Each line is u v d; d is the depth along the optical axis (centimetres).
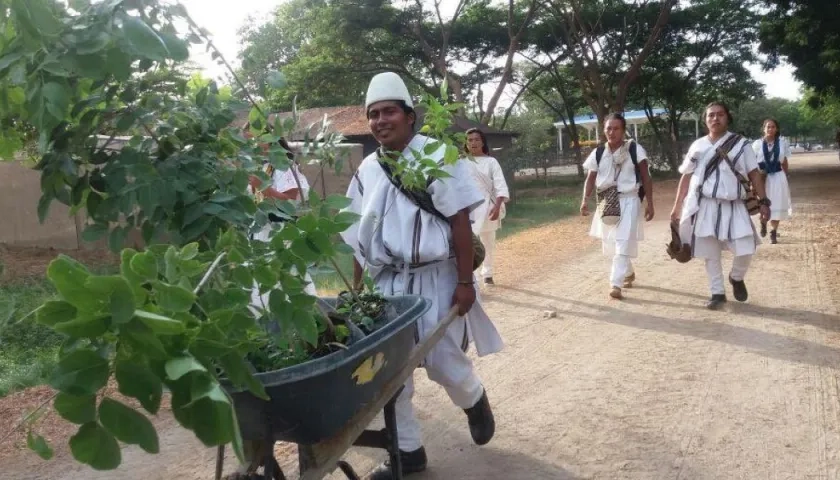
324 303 320
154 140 258
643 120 5250
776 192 1108
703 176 711
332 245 234
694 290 809
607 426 453
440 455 425
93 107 245
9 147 255
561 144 5428
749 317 686
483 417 401
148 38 193
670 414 467
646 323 682
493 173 845
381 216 362
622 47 3284
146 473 416
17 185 1144
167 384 153
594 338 641
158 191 240
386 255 366
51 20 184
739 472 389
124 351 152
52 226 1159
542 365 573
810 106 3228
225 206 249
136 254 156
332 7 2911
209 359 162
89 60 194
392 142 362
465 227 360
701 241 717
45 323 149
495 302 794
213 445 151
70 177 256
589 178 802
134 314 144
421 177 334
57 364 150
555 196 2388
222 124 269
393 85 359
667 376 536
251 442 282
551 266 1004
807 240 1130
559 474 396
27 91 198
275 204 279
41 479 408
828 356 564
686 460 405
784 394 492
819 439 423
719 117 710
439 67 2892
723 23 3603
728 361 564
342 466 330
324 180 1141
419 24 2920
